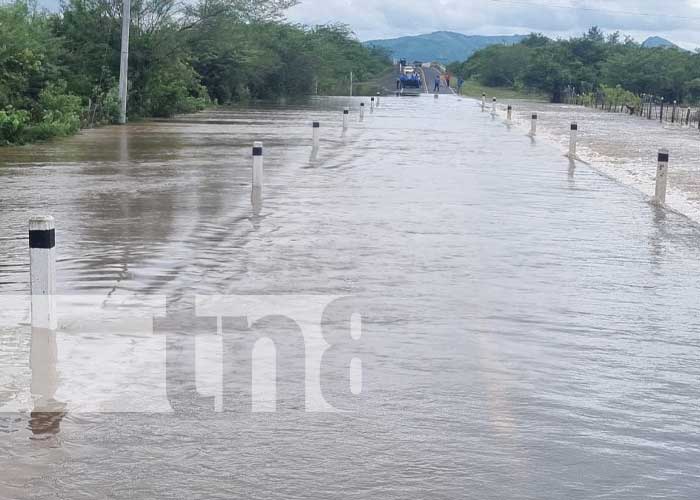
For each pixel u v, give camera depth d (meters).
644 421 6.65
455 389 7.22
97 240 13.19
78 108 39.19
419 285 10.77
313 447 6.06
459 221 15.54
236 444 6.09
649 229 15.31
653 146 34.56
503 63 135.25
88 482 5.52
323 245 13.10
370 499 5.36
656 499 5.42
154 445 6.05
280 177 21.36
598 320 9.44
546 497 5.41
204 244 13.00
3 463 5.75
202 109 59.28
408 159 26.47
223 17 56.69
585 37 114.19
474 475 5.69
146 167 23.58
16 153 27.53
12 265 11.43
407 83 111.25
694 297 10.57
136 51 48.78
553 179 22.31
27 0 45.31
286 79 89.25
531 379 7.52
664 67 88.69
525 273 11.61
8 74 35.09
